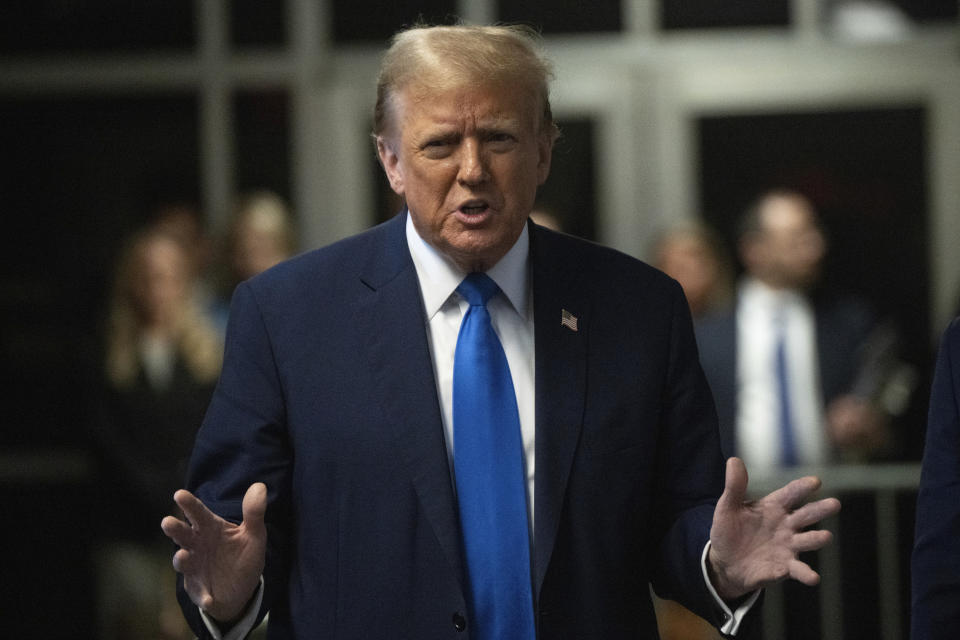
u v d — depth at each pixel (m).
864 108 20.58
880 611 14.21
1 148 20.58
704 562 7.56
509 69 7.41
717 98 20.77
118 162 20.67
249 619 7.51
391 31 20.77
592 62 20.77
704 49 20.73
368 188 20.91
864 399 16.41
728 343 16.64
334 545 7.66
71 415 19.16
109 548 15.30
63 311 20.17
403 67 7.53
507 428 7.72
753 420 16.45
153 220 19.28
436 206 7.46
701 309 17.14
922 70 20.50
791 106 20.67
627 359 7.95
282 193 20.84
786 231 16.70
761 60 20.67
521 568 7.57
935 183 20.48
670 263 17.19
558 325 7.94
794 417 16.42
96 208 20.59
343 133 20.86
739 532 7.30
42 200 20.55
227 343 8.09
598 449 7.77
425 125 7.40
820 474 14.32
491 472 7.66
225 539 7.24
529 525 7.67
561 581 7.59
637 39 20.78
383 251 8.09
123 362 15.38
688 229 17.38
